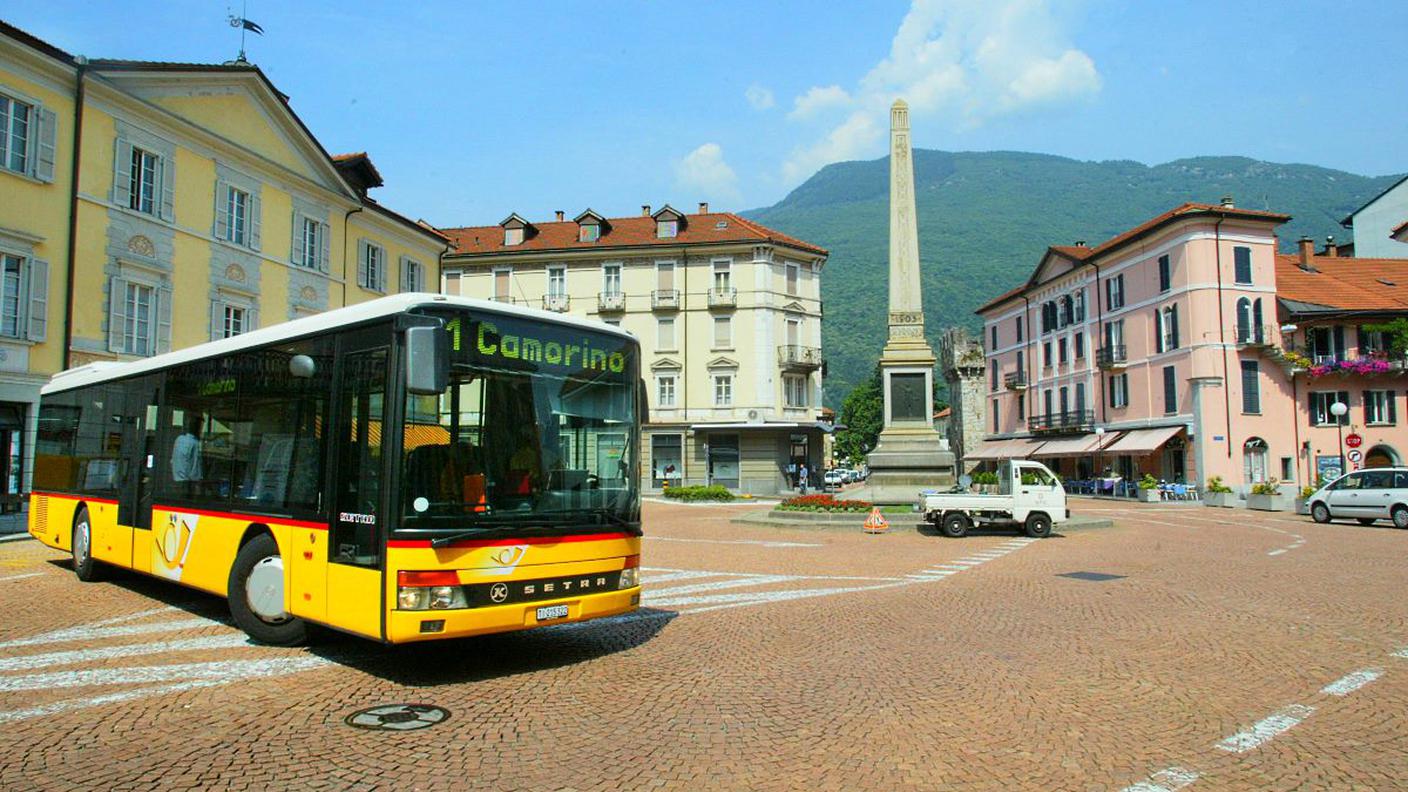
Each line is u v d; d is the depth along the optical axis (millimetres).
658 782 4945
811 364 51562
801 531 23000
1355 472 26594
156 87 24156
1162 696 6742
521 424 7566
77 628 9453
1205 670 7562
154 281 24078
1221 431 42844
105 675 7406
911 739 5715
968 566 15422
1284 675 7387
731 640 8984
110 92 22688
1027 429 61938
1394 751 5465
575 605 7574
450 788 4855
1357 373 43844
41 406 15195
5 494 20172
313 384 8039
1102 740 5688
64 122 21703
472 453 7230
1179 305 44625
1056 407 57906
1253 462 43312
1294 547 19000
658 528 24328
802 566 15453
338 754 5422
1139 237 47312
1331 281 47781
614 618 10273
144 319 24000
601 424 8164
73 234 21750
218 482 9375
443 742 5664
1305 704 6508
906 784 4914
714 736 5781
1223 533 22953
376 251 34438
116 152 23016
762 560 16406
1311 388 44500
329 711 6367
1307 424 44312
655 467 50500
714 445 50344
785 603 11367
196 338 25422
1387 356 44562
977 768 5176
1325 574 14156
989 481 27312
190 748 5531
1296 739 5703
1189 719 6145
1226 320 43312
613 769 5156
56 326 21375
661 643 8844
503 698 6738
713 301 50500
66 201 21672
